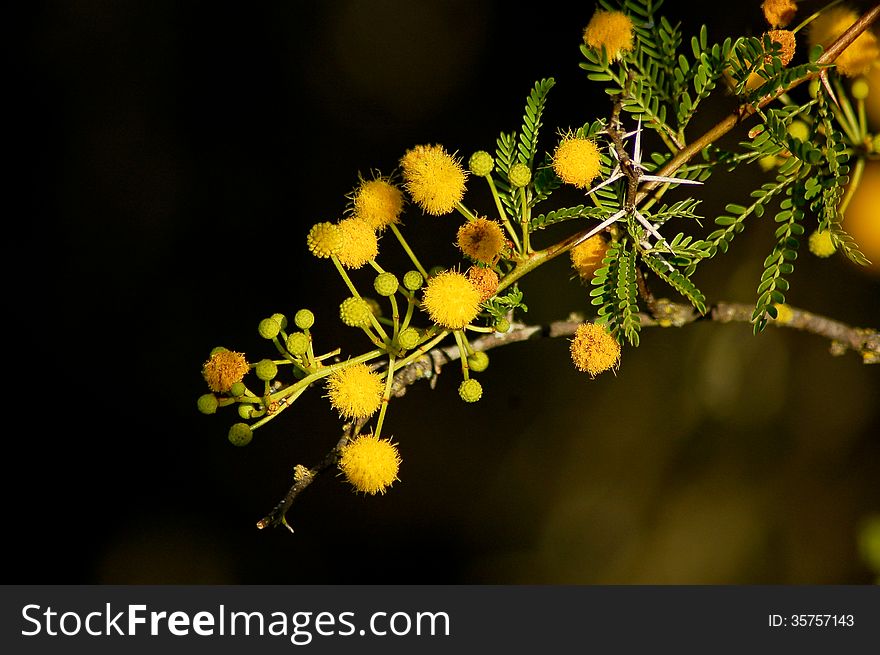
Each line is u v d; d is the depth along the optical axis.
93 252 5.16
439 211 1.78
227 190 5.18
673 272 1.69
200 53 5.19
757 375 4.21
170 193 5.17
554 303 4.49
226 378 1.77
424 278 1.79
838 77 1.93
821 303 4.12
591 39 1.78
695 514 4.30
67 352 5.12
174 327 5.11
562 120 4.89
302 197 5.15
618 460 4.50
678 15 4.31
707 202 4.21
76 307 5.13
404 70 5.23
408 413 4.92
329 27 5.25
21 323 5.10
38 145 5.13
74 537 5.05
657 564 4.30
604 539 4.44
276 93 5.21
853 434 4.11
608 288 1.71
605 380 4.58
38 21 5.09
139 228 5.16
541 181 1.79
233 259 5.14
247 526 5.06
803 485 4.17
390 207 1.82
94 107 5.14
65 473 5.10
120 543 5.03
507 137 1.82
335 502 5.07
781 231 1.64
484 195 4.80
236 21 5.19
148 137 5.16
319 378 1.79
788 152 1.68
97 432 5.12
